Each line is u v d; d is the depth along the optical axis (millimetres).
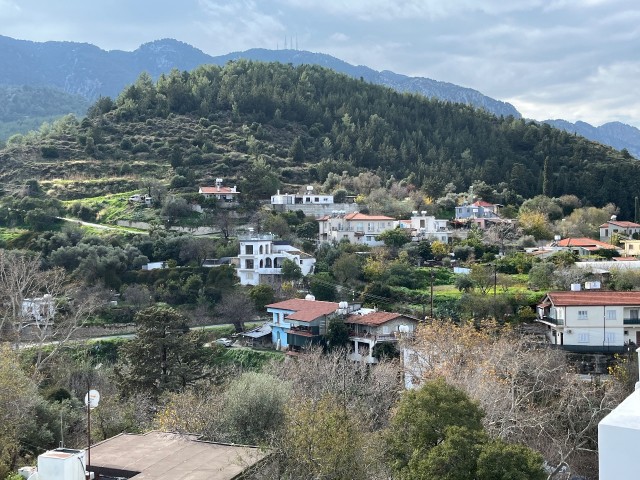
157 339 56625
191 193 139375
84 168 166500
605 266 97125
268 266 104875
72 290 88750
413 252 113062
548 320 70688
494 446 27719
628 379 49906
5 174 163125
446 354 51469
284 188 153750
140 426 45500
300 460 28750
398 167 189125
